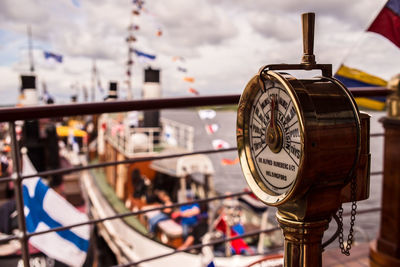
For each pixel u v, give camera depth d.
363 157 0.99
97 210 10.87
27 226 2.02
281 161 0.96
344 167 0.92
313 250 1.01
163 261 7.21
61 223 2.01
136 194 9.29
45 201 2.00
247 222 8.33
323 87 0.92
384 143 2.13
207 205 8.10
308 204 0.94
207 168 8.32
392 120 2.06
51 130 12.41
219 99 1.95
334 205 0.98
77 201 9.66
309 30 0.98
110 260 10.70
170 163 9.00
